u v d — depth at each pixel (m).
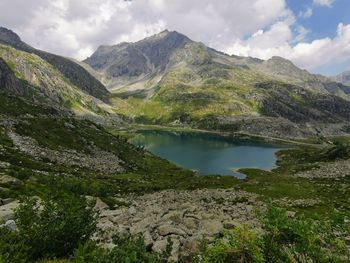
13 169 65.31
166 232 24.89
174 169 148.88
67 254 14.12
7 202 33.22
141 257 13.06
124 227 27.02
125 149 164.00
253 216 48.94
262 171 156.75
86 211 15.97
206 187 99.94
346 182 121.75
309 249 11.27
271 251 11.34
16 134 113.75
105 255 12.45
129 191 82.94
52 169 87.19
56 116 170.00
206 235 24.30
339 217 12.44
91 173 101.38
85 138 149.62
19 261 12.00
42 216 14.66
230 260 11.28
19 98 179.00
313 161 189.00
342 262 11.25
